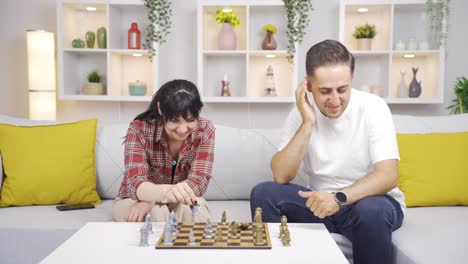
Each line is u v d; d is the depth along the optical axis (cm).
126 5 346
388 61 340
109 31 341
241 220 172
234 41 347
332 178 161
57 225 162
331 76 138
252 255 105
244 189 205
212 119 377
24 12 375
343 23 335
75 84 364
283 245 113
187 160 165
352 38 361
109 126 216
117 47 360
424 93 361
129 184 146
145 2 341
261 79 370
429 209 182
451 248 132
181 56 372
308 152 165
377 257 134
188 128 141
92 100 373
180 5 369
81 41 349
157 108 154
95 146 207
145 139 159
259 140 209
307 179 190
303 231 126
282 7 346
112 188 206
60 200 192
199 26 338
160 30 350
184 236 120
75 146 197
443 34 332
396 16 356
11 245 162
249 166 204
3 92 381
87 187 196
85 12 364
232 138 208
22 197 187
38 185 189
